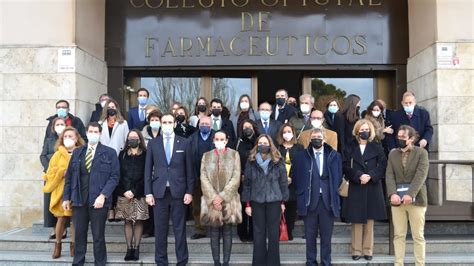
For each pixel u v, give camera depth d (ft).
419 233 19.75
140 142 21.74
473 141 27.45
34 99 28.32
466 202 24.22
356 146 21.47
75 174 20.51
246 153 22.20
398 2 32.24
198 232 23.89
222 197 20.16
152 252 23.07
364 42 32.17
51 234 24.29
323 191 20.42
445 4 27.73
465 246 23.38
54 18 28.45
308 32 32.19
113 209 24.43
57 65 28.19
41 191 28.12
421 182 19.25
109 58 32.68
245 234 23.27
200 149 22.81
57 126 23.13
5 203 28.22
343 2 32.27
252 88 33.22
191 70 33.12
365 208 21.15
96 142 20.80
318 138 20.44
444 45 27.68
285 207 23.20
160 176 20.56
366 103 33.30
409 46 31.81
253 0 32.30
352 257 21.70
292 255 22.84
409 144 19.67
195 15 32.48
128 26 32.76
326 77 33.42
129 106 33.32
